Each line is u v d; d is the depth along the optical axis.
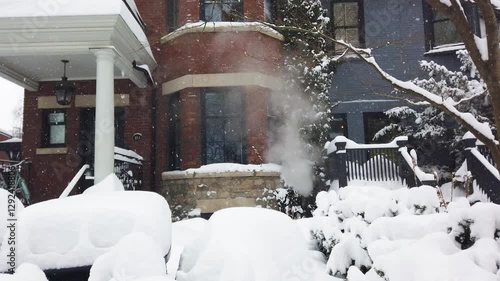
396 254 3.00
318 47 9.86
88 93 11.50
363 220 5.00
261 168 9.98
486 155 9.47
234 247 3.42
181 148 10.33
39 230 3.52
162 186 10.81
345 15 12.88
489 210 3.12
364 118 12.45
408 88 3.36
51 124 11.70
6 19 8.19
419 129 11.82
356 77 12.55
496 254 2.82
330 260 4.70
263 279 3.18
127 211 3.67
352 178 10.02
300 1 11.30
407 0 12.81
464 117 3.16
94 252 3.48
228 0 10.74
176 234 7.10
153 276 2.44
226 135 10.46
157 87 11.23
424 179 9.27
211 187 9.88
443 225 3.41
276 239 4.05
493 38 2.83
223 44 10.44
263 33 10.62
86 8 8.26
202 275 3.36
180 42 10.64
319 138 10.99
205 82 10.29
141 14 11.41
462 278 2.60
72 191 9.62
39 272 2.93
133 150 11.16
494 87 2.86
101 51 8.68
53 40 8.65
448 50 12.28
